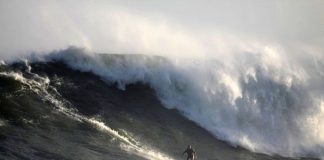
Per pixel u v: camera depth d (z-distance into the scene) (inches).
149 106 3887.8
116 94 3848.4
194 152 3294.8
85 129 3166.8
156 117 3786.9
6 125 2854.3
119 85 3941.9
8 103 3070.9
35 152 2647.6
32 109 3125.0
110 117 3481.8
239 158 3708.2
